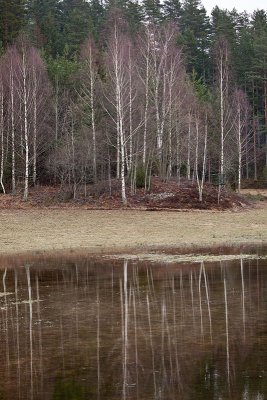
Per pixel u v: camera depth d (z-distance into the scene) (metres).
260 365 9.21
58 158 47.34
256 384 8.35
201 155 56.16
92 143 48.12
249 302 14.41
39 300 15.80
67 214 39.06
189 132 50.41
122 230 34.09
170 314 13.30
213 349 10.19
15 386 8.64
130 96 45.41
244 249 26.59
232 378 8.65
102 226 35.34
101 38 77.62
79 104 53.00
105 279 19.06
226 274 19.19
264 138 91.69
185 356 9.83
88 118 51.31
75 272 20.88
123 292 16.56
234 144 65.44
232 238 31.08
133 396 8.08
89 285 18.03
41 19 88.81
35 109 48.38
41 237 32.19
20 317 13.66
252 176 76.00
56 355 10.23
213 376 8.77
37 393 8.30
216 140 61.25
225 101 60.44
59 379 8.90
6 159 51.09
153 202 42.91
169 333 11.47
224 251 25.94
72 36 80.81
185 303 14.58
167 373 8.98
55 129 53.78
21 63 51.66
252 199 48.72
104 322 12.73
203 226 35.25
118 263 22.83
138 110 52.84
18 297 16.41
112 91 50.66
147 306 14.38
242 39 93.12
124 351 10.29
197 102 58.59
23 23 74.81
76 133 49.94
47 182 53.41
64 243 30.20
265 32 86.62
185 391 8.18
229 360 9.52
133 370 9.20
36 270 21.66
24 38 59.94
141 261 23.22
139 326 12.20
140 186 46.38
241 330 11.48
